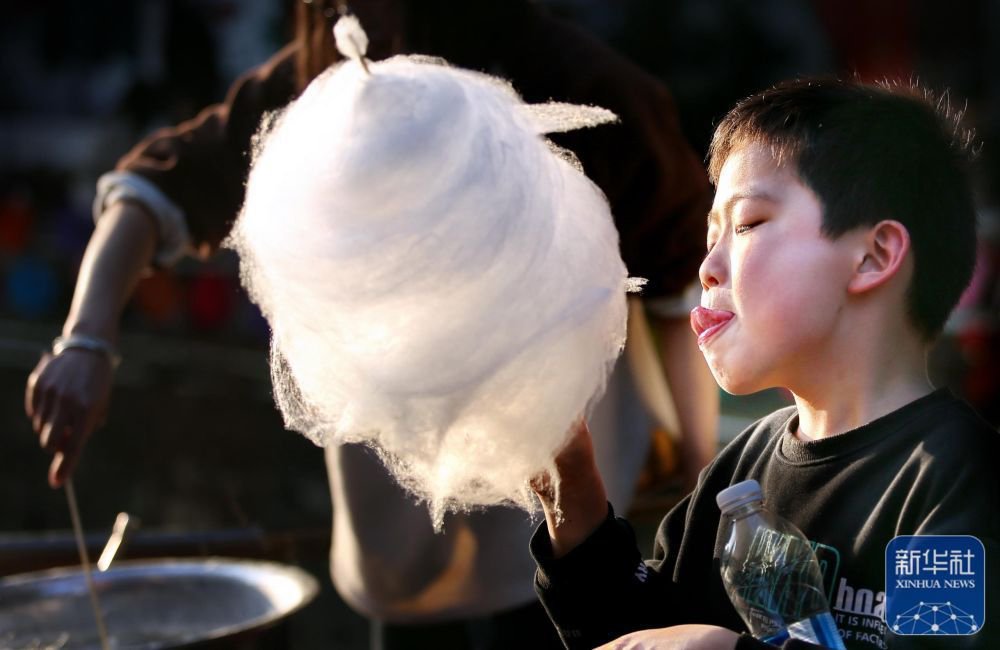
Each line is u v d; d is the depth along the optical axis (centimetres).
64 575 283
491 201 132
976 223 168
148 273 304
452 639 297
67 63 1692
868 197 155
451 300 130
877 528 153
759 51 887
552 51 258
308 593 263
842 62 984
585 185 149
